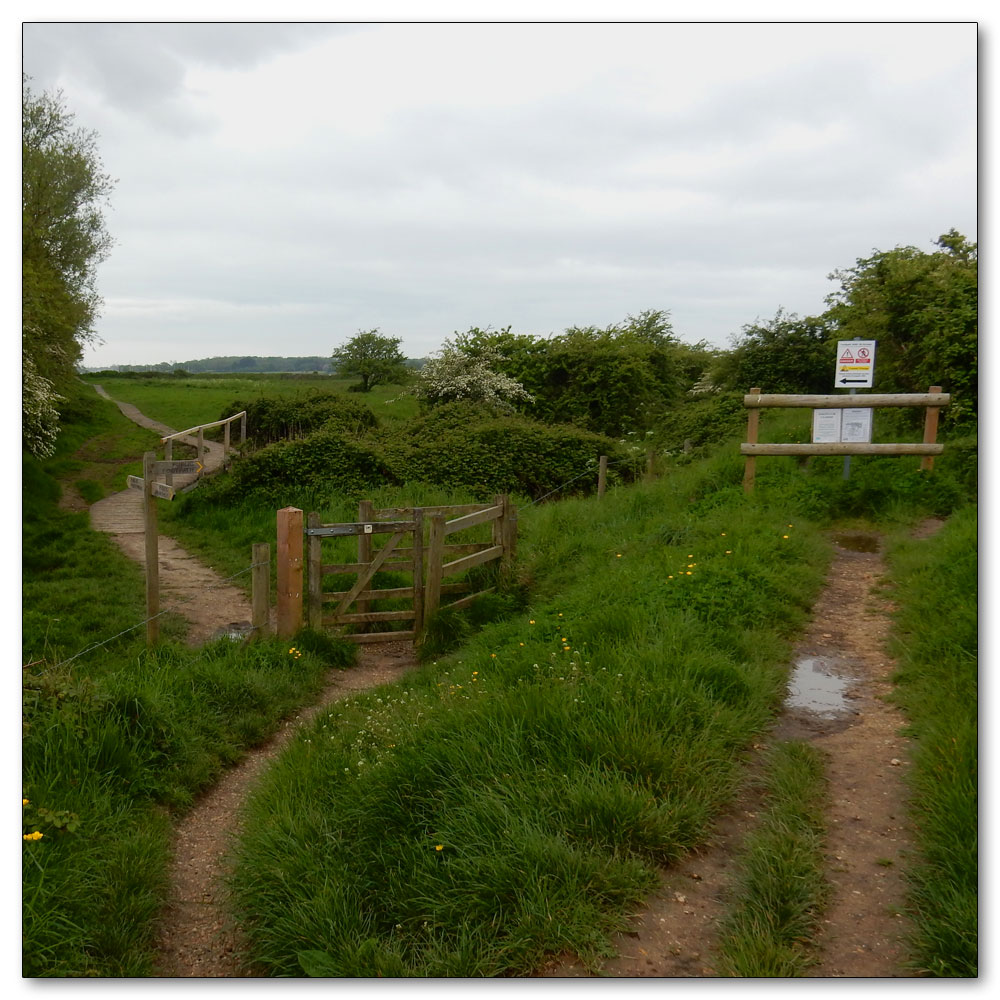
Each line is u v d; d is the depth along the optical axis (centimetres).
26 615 985
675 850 390
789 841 387
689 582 708
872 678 586
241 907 423
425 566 1024
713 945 338
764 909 349
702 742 457
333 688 817
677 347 3500
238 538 1430
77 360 2719
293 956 375
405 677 798
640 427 2495
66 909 395
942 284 1261
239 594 1147
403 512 1113
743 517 923
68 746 518
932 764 423
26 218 2153
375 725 596
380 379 4253
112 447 2503
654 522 1016
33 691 550
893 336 1365
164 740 590
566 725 464
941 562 723
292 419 2288
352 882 404
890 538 877
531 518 1237
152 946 408
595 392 2527
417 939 364
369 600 1016
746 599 682
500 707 495
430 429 1953
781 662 605
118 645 914
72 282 2581
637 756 434
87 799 490
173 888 461
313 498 1596
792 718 527
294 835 449
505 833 388
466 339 2811
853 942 331
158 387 4391
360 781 481
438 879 380
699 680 527
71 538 1434
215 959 401
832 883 366
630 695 489
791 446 1034
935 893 341
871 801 427
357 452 1688
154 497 862
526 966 335
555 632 686
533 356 2688
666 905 361
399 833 427
